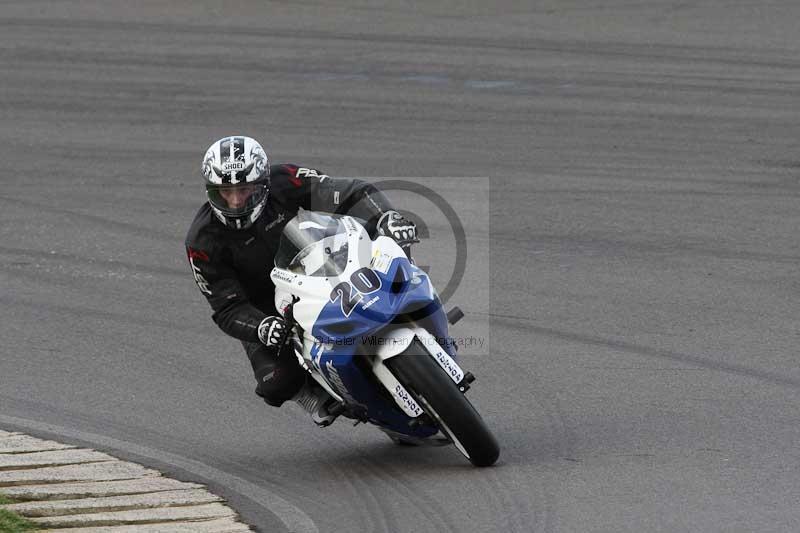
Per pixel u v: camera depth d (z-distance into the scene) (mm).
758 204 41281
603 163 47438
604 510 19297
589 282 34094
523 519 19188
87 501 21000
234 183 22016
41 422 25969
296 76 65250
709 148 49031
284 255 22516
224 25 79562
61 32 78500
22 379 28734
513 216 41062
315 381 23594
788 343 28406
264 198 22750
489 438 21312
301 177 23656
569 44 70125
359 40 73438
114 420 26062
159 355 30250
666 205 41625
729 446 22125
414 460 23062
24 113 59344
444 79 63188
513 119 54969
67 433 25281
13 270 37688
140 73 67188
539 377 27172
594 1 81750
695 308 31422
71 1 89625
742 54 66062
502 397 26062
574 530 18516
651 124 53094
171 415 26359
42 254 39250
